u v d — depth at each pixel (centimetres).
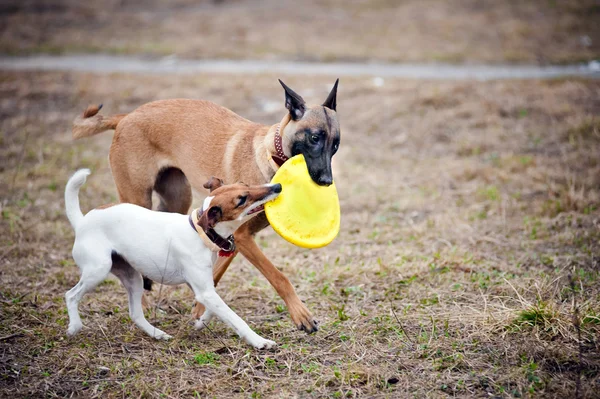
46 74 1850
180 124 706
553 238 870
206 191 699
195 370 581
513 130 1382
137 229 601
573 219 920
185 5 2925
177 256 593
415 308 692
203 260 591
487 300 696
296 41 2345
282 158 657
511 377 548
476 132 1391
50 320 670
